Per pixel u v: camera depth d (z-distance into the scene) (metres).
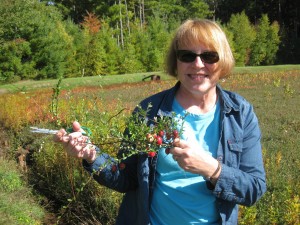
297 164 5.96
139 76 31.91
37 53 37.41
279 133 8.78
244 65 50.44
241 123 2.22
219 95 2.32
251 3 66.75
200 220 2.20
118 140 2.22
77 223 5.85
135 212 2.38
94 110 3.07
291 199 4.46
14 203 6.05
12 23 35.22
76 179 6.23
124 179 2.32
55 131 2.13
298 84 20.41
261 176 2.19
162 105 2.34
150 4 62.50
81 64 40.28
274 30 51.38
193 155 1.99
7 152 9.04
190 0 68.62
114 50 41.84
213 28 2.25
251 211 4.29
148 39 44.53
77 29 43.09
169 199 2.22
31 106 12.27
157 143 1.99
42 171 7.22
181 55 2.23
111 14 55.09
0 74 35.44
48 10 44.97
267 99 14.42
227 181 2.05
